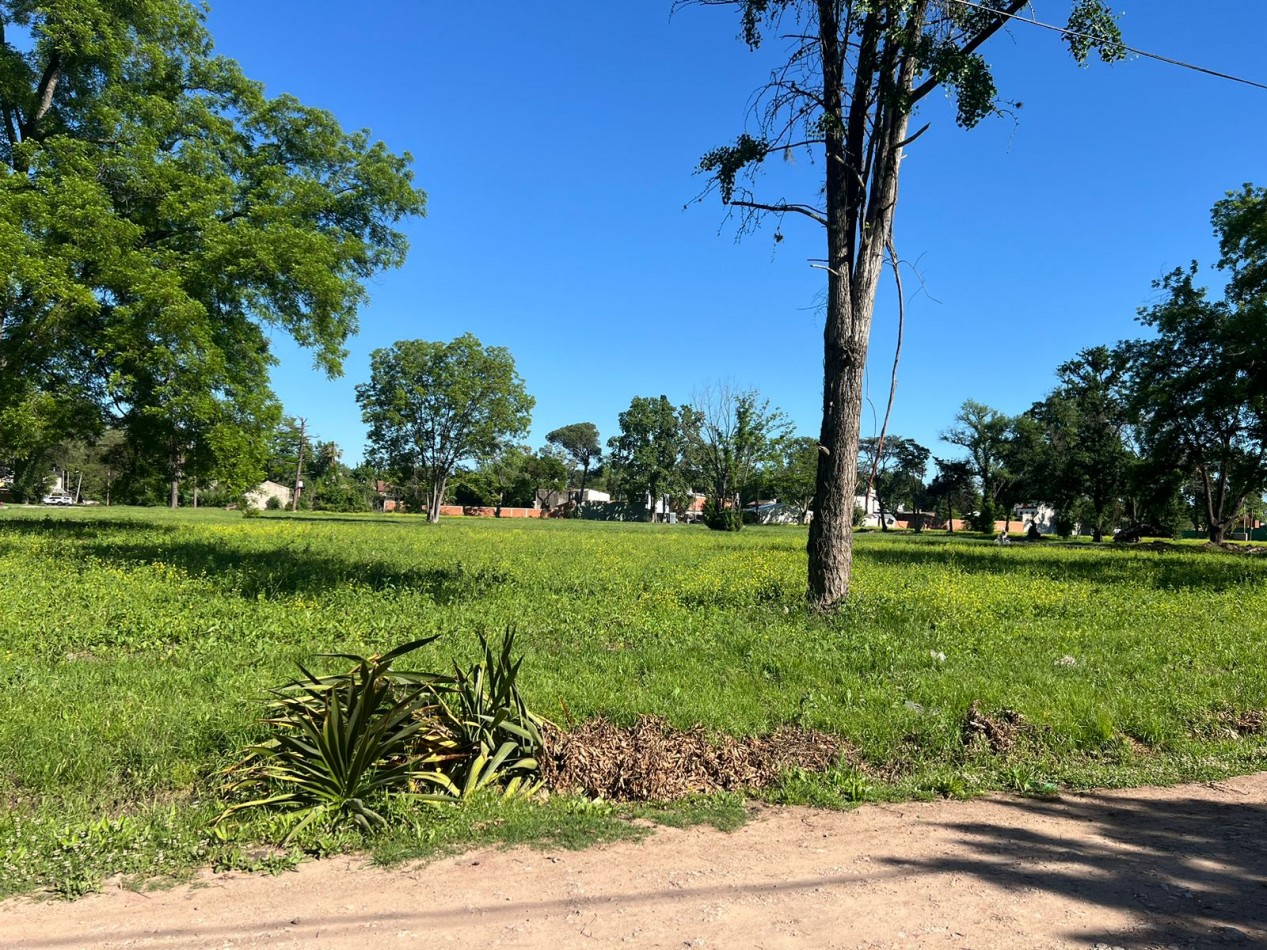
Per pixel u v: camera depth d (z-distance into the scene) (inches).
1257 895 147.0
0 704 233.6
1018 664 322.0
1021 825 184.1
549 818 178.2
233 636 348.2
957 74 393.1
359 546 904.9
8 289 613.0
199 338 684.1
